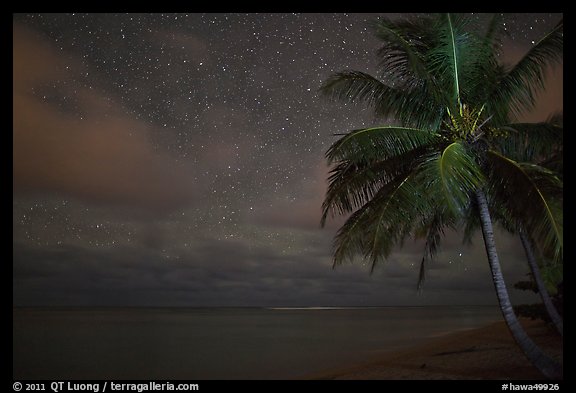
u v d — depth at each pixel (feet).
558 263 58.08
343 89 41.86
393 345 127.34
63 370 106.01
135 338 212.84
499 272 38.58
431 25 39.78
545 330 70.33
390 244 39.42
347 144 38.37
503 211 49.65
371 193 40.70
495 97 40.78
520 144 42.68
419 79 40.68
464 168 34.32
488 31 40.75
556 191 33.53
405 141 39.93
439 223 51.24
